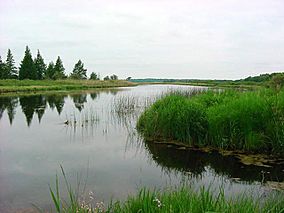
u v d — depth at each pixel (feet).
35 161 30.27
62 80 255.50
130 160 30.86
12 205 19.70
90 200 20.33
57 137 41.98
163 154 32.71
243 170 27.17
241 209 14.07
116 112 67.97
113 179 24.94
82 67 322.75
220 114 34.27
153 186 23.24
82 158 31.48
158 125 39.42
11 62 286.66
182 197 15.33
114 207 17.01
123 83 301.43
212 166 28.58
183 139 36.91
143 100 90.43
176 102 41.27
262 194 20.79
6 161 30.22
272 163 28.94
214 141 34.53
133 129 47.91
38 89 165.17
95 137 42.06
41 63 301.43
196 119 35.91
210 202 14.40
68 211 16.08
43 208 19.15
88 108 76.69
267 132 32.12
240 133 32.99
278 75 67.56
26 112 69.26
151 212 14.21
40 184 23.73
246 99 35.68
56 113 67.51
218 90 50.16
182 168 28.19
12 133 44.86
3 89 145.48
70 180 24.68
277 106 32.81
